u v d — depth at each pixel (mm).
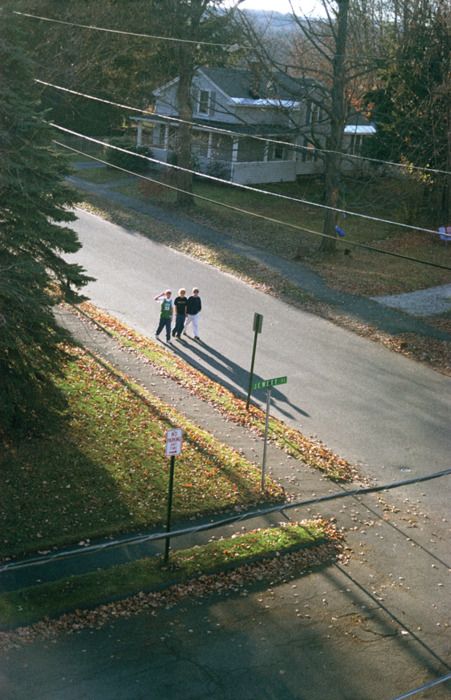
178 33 39000
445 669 11930
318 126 51062
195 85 49375
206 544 14602
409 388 23125
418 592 13844
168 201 42719
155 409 19609
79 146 52656
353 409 21406
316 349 25406
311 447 18953
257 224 40000
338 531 15539
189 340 25141
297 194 48188
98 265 31750
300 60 42844
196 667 11422
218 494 16266
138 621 12320
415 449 19453
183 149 41312
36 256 16516
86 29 31078
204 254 34469
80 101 46062
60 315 23906
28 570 13312
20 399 16234
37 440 17062
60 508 15055
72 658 11328
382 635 12594
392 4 46656
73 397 19297
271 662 11695
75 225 37219
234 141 47312
